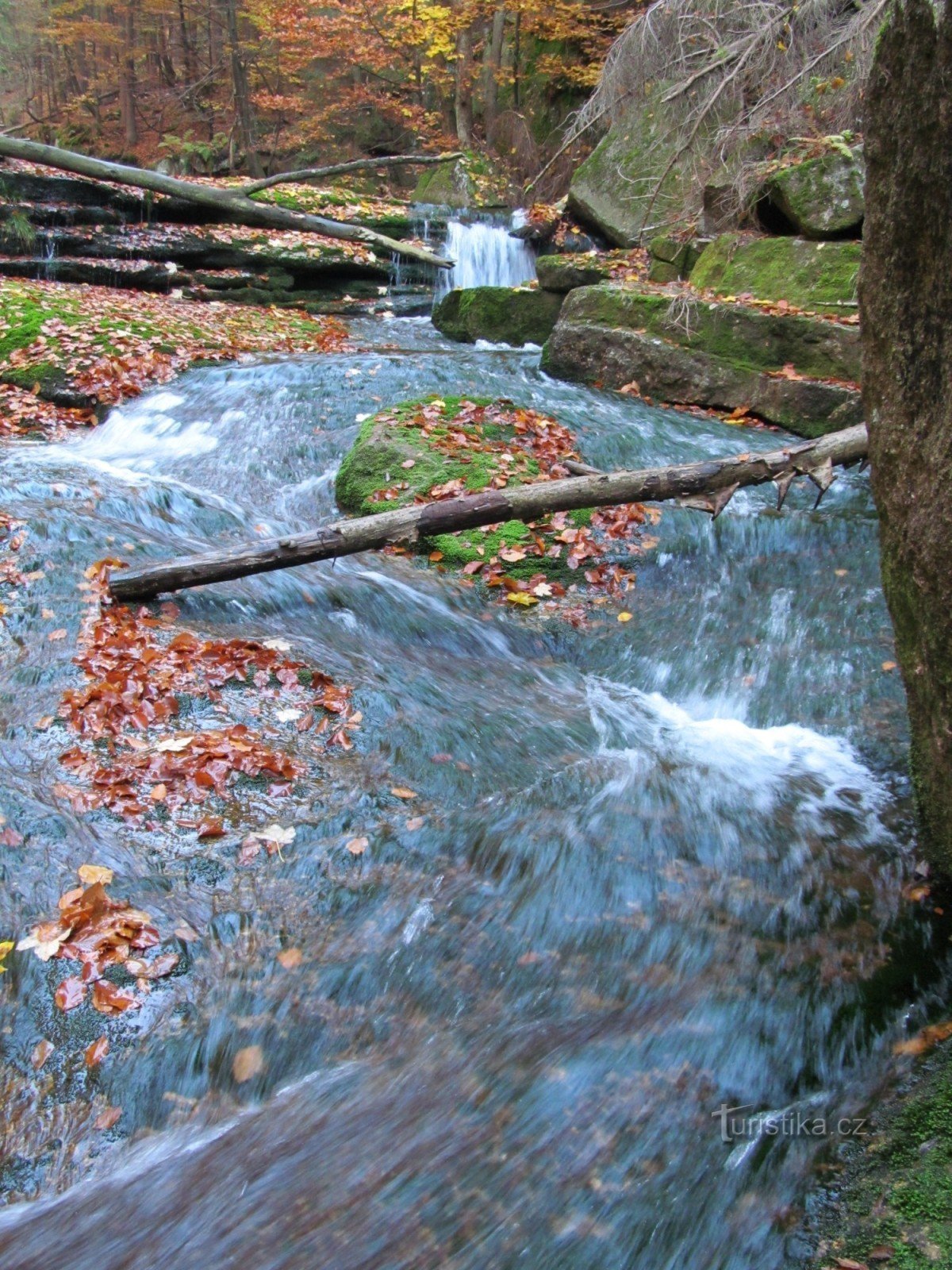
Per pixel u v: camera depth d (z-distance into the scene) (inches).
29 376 360.8
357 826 154.3
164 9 957.8
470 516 227.9
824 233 420.2
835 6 393.4
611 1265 96.1
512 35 866.8
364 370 390.0
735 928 141.6
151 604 211.3
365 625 224.7
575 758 183.2
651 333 402.6
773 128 440.1
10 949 122.6
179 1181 101.7
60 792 150.1
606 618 246.4
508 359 443.8
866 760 187.6
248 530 269.1
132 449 325.7
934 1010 127.6
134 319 435.5
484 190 759.1
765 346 374.6
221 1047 116.1
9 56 1075.3
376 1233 97.4
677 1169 105.1
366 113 924.0
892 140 110.9
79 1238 95.7
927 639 123.7
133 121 975.6
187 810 151.4
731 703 211.6
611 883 148.9
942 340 111.0
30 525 227.8
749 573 260.7
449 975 130.6
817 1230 96.3
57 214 553.6
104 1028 115.5
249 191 406.9
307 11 843.4
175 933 128.7
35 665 180.4
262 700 181.5
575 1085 114.8
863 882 152.2
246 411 346.6
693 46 427.8
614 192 612.4
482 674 215.6
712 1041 122.3
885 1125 107.4
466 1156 105.7
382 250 637.3
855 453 223.0
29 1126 105.3
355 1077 115.0
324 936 133.3
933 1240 90.6
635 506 282.5
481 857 151.4
